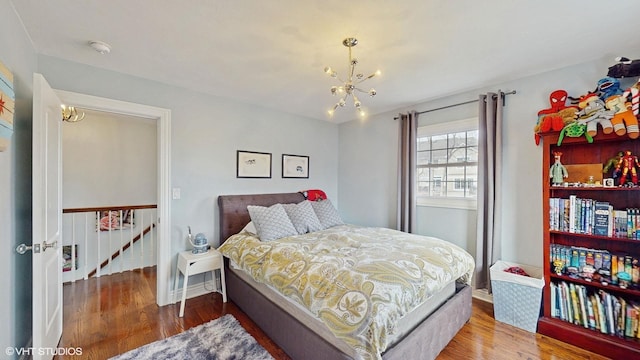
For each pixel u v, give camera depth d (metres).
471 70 2.45
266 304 2.16
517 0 1.50
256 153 3.52
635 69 1.92
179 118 2.86
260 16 1.65
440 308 2.00
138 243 4.32
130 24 1.74
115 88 2.46
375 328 1.38
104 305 2.73
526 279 2.28
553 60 2.25
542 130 2.26
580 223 2.13
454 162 3.21
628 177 2.00
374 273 1.67
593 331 2.03
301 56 2.17
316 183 4.26
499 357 1.93
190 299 2.89
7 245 1.53
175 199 2.83
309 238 2.69
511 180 2.69
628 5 1.53
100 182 4.07
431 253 2.13
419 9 1.58
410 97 3.20
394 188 3.76
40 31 1.81
